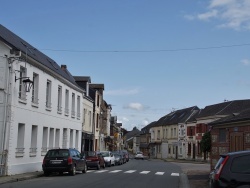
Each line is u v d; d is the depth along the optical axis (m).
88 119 43.28
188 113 70.75
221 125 22.72
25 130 22.97
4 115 20.52
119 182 18.53
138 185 17.38
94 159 30.72
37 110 24.92
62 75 29.86
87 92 42.62
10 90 20.81
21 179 19.06
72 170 22.42
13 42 22.50
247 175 8.66
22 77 21.53
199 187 17.27
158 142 82.56
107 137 60.75
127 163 49.22
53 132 28.52
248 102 53.31
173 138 74.31
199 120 60.75
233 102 55.34
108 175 23.45
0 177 19.11
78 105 37.12
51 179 19.80
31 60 23.17
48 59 31.98
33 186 15.89
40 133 25.58
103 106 57.81
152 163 50.28
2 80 20.66
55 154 22.36
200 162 55.78
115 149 81.75
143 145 101.75
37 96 24.80
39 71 25.02
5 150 20.38
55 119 28.92
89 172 26.56
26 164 23.12
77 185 16.55
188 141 65.75
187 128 66.75
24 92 22.70
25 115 22.92
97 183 17.67
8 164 20.62
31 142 24.81
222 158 9.27
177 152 72.06
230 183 8.66
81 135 37.81
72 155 22.88
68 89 32.72
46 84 26.64
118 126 99.25
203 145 50.38
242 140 19.67
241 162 8.84
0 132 20.41
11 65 20.91
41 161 25.77
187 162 56.47
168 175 25.39
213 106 60.06
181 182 19.81
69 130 33.16
